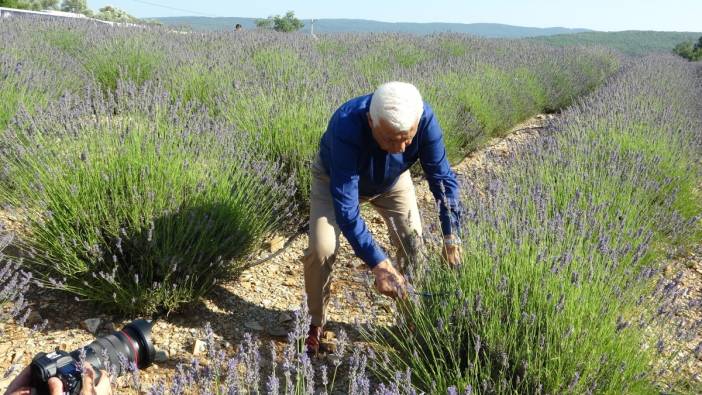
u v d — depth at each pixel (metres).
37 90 5.65
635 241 3.50
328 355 3.02
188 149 3.78
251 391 2.65
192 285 3.30
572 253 2.80
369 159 2.76
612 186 4.25
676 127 6.44
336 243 2.92
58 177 3.34
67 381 1.81
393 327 3.13
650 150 5.36
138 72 7.82
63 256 3.24
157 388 2.02
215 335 3.17
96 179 3.33
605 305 2.54
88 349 2.05
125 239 3.28
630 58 22.52
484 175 4.37
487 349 2.58
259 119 5.13
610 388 2.31
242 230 3.57
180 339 3.11
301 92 6.06
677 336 2.59
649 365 2.56
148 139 3.64
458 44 14.10
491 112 8.07
